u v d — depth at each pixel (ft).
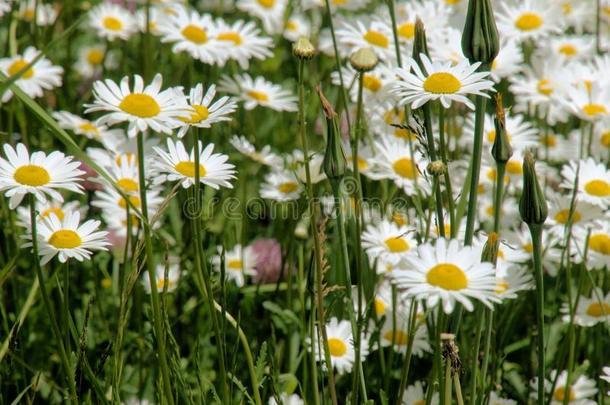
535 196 4.46
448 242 4.37
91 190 5.67
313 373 4.59
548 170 5.68
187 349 5.28
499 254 5.05
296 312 5.32
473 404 4.57
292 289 5.44
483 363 4.64
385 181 5.41
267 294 5.44
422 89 4.49
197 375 4.71
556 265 5.33
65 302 4.58
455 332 4.49
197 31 5.74
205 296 4.55
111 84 4.51
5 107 5.69
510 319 5.17
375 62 4.80
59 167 4.57
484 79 4.59
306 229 5.06
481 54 4.49
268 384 5.03
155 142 5.40
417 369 5.22
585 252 4.98
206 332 5.25
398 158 5.26
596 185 5.13
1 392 4.96
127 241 4.99
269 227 5.72
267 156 5.62
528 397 5.10
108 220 5.35
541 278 4.54
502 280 4.97
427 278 4.29
